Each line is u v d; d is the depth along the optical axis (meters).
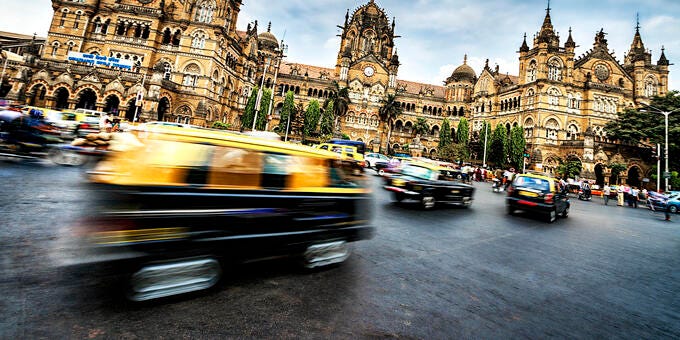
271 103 34.97
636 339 3.98
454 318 4.09
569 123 50.25
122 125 18.50
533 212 14.00
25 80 33.62
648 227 14.17
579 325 4.22
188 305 3.71
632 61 55.84
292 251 4.82
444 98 71.12
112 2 41.56
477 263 6.52
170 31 41.69
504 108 58.59
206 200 3.99
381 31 71.94
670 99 45.78
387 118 61.44
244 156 4.48
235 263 4.25
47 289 3.71
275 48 67.88
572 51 51.12
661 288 5.99
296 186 4.97
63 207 7.22
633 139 45.25
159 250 3.59
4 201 7.10
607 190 26.72
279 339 3.24
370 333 3.53
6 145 12.59
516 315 4.34
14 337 2.81
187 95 40.16
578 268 6.82
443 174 14.22
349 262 5.82
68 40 40.09
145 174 3.68
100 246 3.31
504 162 50.16
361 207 5.95
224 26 42.47
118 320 3.25
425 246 7.38
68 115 17.42
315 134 54.53
